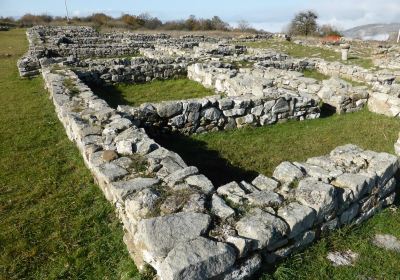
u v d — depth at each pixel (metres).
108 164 4.68
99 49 18.45
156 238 3.12
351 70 13.55
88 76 11.52
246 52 20.19
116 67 11.98
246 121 7.91
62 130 7.43
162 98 10.66
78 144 6.29
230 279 3.08
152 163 4.64
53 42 20.30
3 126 7.68
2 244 4.05
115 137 5.62
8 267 3.73
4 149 6.55
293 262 3.53
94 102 7.64
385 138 7.43
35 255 3.89
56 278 3.60
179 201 3.65
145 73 12.54
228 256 2.97
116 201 4.26
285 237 3.41
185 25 44.25
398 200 4.93
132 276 3.44
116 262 3.77
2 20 43.88
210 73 11.54
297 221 3.40
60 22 45.50
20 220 4.46
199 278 2.85
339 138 7.42
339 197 3.88
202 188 3.95
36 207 4.73
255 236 3.18
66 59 13.05
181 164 4.67
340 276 3.49
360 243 3.92
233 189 3.94
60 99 8.05
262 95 8.32
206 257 2.88
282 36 29.86
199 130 7.63
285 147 6.96
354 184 4.02
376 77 12.38
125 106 7.43
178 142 7.21
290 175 4.25
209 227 3.30
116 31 37.44
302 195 3.79
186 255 2.89
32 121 7.96
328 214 3.77
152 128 7.34
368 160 4.65
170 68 12.99
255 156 6.57
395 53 19.83
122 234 4.12
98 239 4.11
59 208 4.68
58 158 6.14
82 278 3.61
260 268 3.35
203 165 6.19
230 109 7.72
